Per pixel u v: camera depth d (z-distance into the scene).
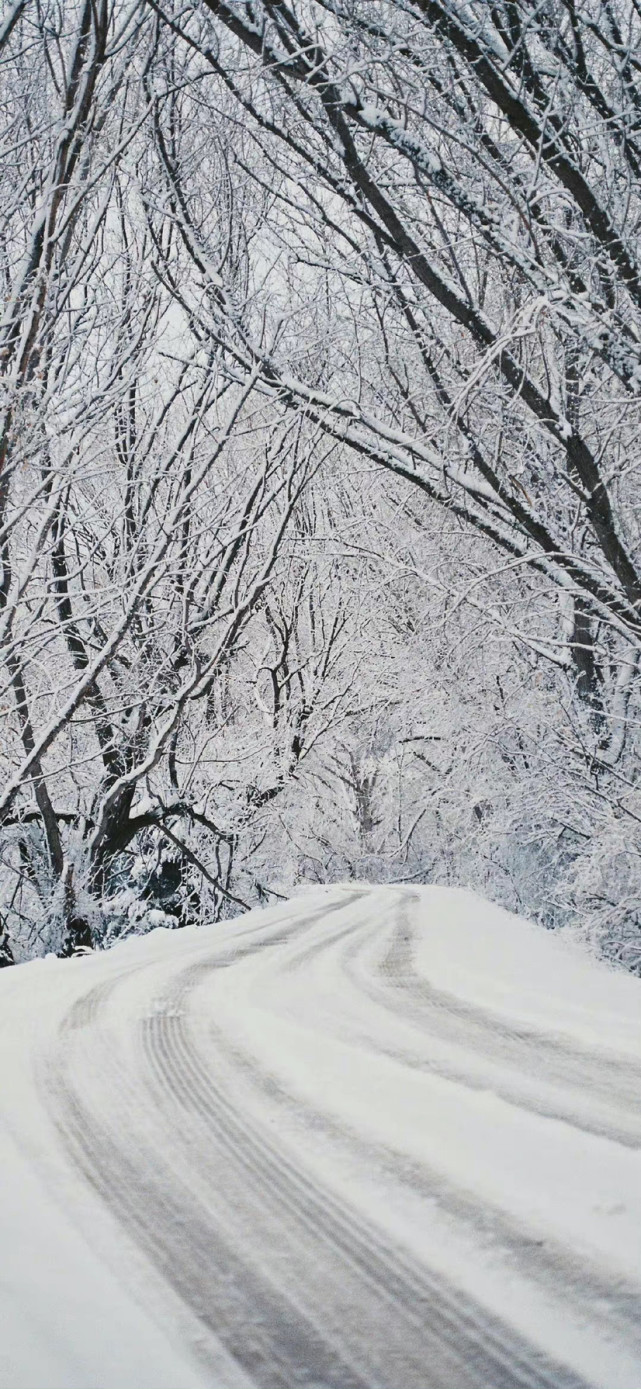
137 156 13.70
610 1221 2.49
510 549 12.90
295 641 26.59
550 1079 3.84
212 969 7.41
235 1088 3.84
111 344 13.80
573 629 16.00
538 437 12.75
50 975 7.61
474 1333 2.00
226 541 19.05
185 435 18.34
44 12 12.12
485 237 9.98
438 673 19.47
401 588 22.05
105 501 17.72
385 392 14.45
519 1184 2.74
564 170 9.32
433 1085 3.77
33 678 18.27
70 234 12.08
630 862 14.60
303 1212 2.62
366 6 9.42
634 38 9.84
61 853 18.55
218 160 15.43
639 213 10.88
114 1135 3.35
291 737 25.61
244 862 26.11
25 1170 3.05
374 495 18.81
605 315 9.08
